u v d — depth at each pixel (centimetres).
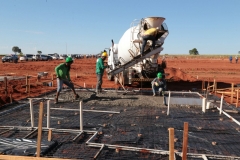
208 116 608
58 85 720
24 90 1134
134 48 1118
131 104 724
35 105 708
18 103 741
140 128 504
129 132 477
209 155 361
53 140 416
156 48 1009
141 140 434
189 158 360
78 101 761
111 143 418
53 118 574
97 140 430
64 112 630
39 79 1582
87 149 383
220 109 627
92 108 676
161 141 431
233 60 4994
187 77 1834
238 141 438
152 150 372
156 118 582
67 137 439
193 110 670
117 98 810
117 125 523
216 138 451
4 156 321
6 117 577
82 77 1822
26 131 468
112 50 1345
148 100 777
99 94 891
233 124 541
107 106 708
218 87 1386
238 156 373
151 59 1158
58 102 748
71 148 385
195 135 465
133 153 373
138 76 1202
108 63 1517
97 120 561
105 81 1585
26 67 2688
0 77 1659
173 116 602
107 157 357
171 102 753
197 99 777
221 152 388
